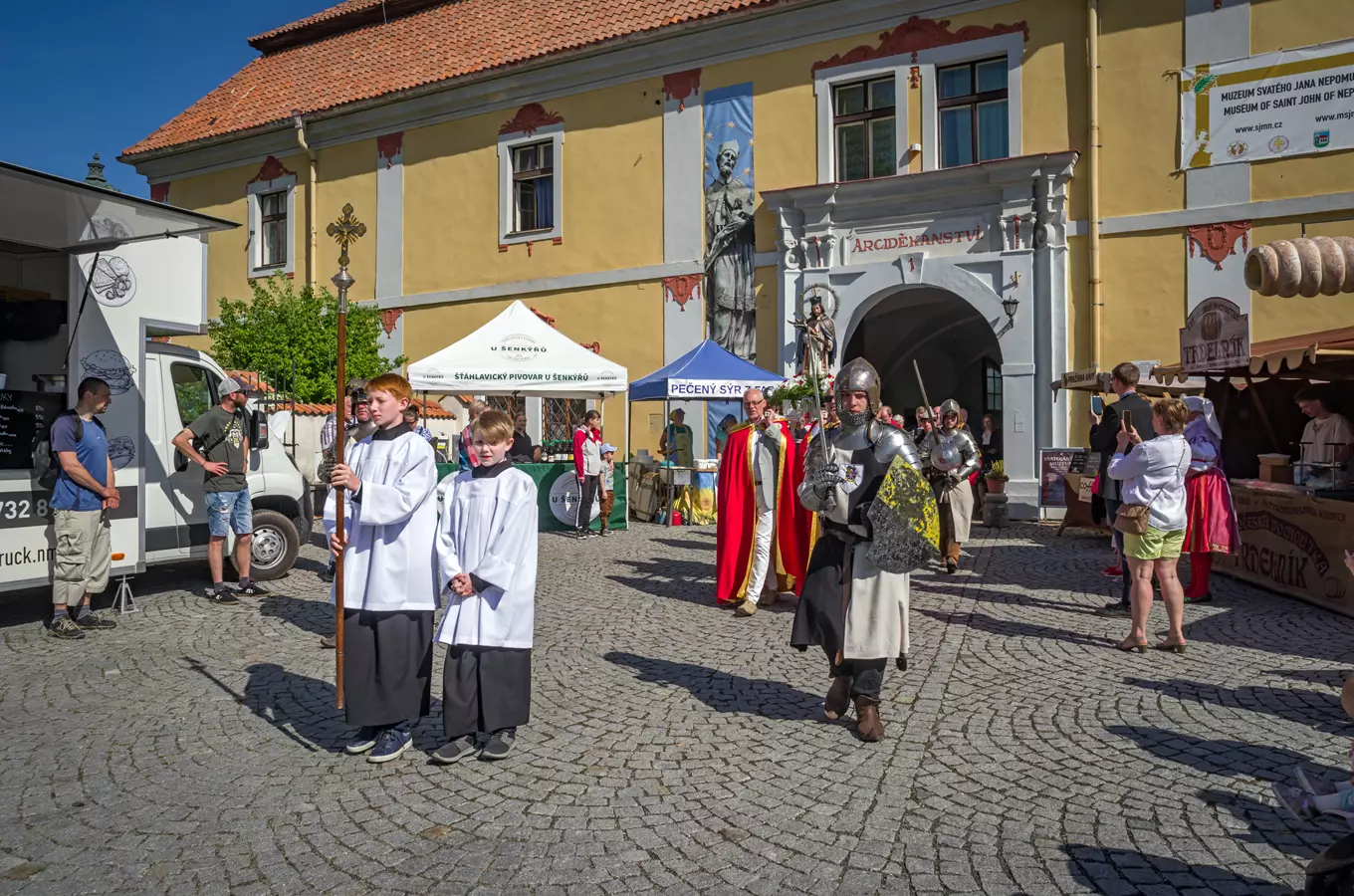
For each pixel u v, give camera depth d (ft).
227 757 14.17
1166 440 19.86
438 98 60.03
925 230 47.11
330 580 29.60
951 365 71.56
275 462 30.83
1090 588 27.30
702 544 39.24
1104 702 16.51
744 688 17.70
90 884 10.27
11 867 10.66
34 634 22.50
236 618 24.22
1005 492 44.96
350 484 13.61
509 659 13.64
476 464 13.96
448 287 60.90
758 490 24.49
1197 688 17.28
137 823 11.82
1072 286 44.37
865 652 14.40
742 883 10.19
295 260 66.33
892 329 62.80
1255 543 27.76
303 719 16.01
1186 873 10.31
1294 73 40.27
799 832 11.43
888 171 48.75
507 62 56.75
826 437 15.21
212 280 69.87
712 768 13.57
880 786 12.84
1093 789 12.65
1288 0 40.40
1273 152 40.73
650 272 54.03
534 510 13.82
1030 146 45.19
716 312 52.31
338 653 15.78
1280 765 13.47
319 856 10.88
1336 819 11.57
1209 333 29.01
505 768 13.62
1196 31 41.86
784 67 50.34
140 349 25.72
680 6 53.72
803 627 14.90
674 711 16.28
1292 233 40.55
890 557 13.98
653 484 48.26
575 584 29.27
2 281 25.20
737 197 51.65
